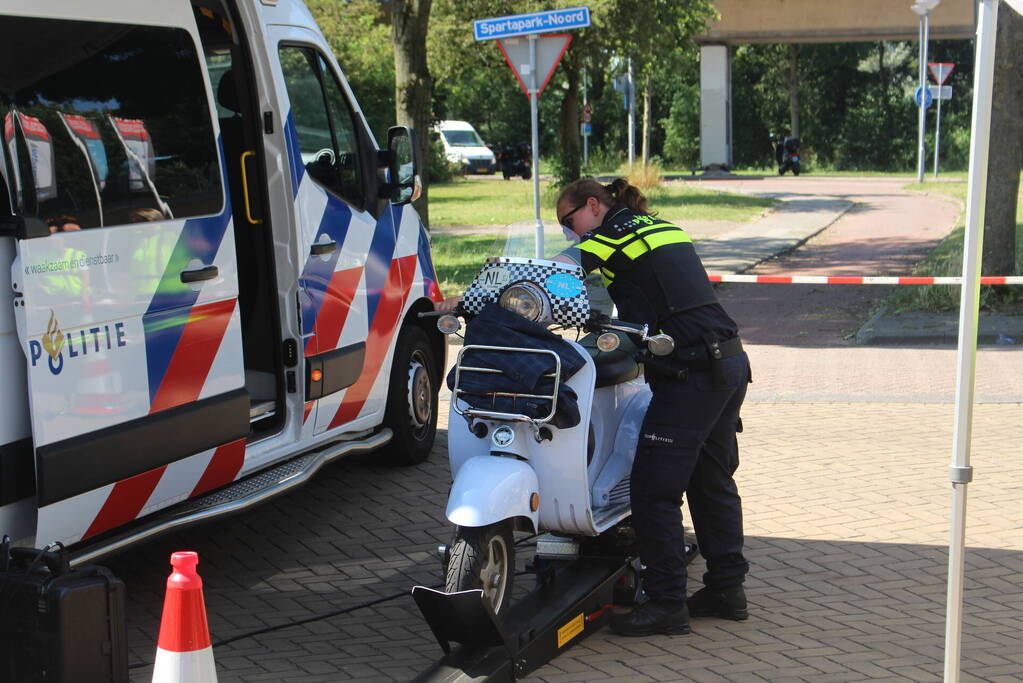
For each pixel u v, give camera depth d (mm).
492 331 4371
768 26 42125
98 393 4301
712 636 4719
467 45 24594
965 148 52656
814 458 7316
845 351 10734
